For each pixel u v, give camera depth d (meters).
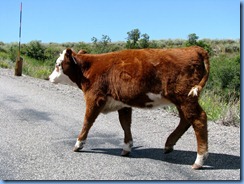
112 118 11.73
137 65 7.37
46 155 8.09
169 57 7.13
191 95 6.98
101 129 10.44
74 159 7.85
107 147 8.79
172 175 6.94
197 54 7.08
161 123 11.20
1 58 34.12
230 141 9.24
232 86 19.84
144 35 34.47
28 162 7.66
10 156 8.01
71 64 8.36
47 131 10.11
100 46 37.34
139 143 9.10
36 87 17.83
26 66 26.42
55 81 8.68
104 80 7.88
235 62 24.11
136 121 11.40
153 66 7.18
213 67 22.98
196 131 7.09
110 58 7.94
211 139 9.45
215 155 8.14
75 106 13.63
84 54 8.42
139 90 7.34
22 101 14.27
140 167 7.38
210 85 20.72
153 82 7.21
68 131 10.17
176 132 8.09
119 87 7.61
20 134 9.75
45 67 27.50
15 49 44.22
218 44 55.00
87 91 8.12
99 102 7.96
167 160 7.81
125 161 7.75
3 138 9.34
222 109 12.34
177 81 7.04
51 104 13.86
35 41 47.66
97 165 7.49
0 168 7.30
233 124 11.29
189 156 8.08
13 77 21.64
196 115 7.03
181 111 7.86
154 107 7.53
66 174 7.02
